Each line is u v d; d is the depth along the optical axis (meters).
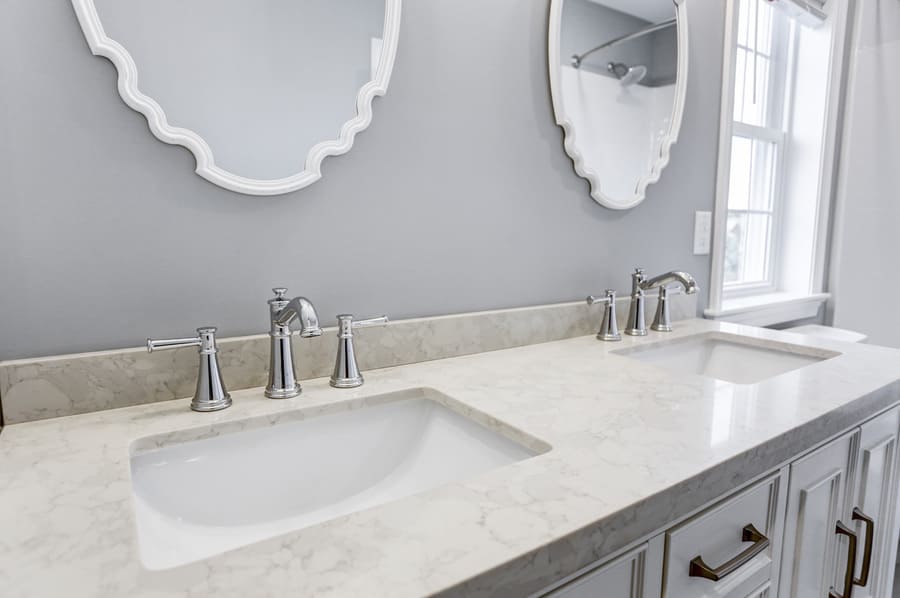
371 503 0.80
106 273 0.75
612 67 1.29
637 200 1.38
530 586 0.44
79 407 0.73
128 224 0.76
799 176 2.12
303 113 0.87
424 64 1.00
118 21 0.72
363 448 0.83
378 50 0.93
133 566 0.41
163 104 0.76
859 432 0.90
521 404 0.79
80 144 0.72
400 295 1.02
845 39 2.01
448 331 1.06
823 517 0.85
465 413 0.79
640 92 1.36
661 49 1.39
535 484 0.55
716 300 1.67
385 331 0.99
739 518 0.67
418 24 0.98
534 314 1.20
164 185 0.78
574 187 1.28
